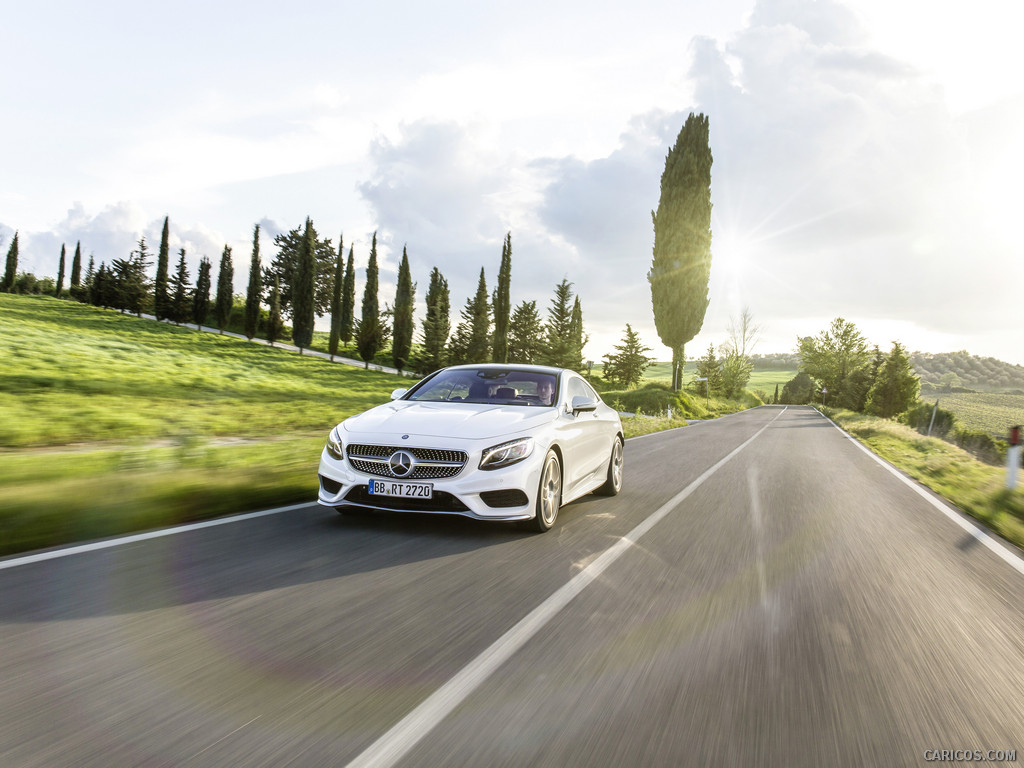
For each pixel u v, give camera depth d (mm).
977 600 3703
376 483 4578
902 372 51781
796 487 8383
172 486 5781
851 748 1979
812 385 101938
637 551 4484
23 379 22219
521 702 2201
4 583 3316
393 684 2312
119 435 12055
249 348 68812
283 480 6504
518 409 5438
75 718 2008
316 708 2115
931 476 10867
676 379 52438
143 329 73312
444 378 6305
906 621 3252
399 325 73750
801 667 2602
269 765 1777
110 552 3953
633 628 2971
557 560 4141
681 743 1970
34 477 6316
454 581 3605
